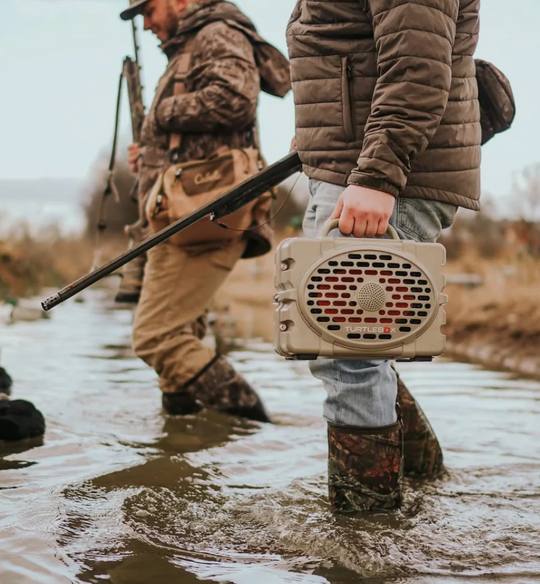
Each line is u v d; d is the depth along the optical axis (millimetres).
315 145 2488
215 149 3879
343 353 2186
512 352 6164
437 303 2205
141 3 3939
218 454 3195
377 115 2266
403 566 2045
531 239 9562
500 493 2732
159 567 2025
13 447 3203
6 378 3984
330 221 2297
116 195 4160
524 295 7441
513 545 2201
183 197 3711
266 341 7305
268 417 3920
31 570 1973
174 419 3850
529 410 4164
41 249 16141
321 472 2947
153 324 3947
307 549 2164
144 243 2691
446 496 2695
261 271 19094
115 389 4594
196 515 2430
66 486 2670
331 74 2445
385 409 2467
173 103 3824
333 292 2166
